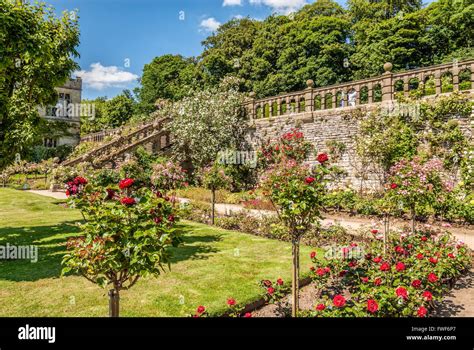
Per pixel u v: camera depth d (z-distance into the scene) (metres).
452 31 26.59
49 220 10.66
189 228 10.02
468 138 11.62
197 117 19.58
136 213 3.12
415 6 32.03
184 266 6.30
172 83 38.25
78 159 19.06
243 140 19.39
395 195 6.79
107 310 4.39
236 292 5.02
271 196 4.32
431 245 6.41
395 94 13.79
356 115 14.45
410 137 12.66
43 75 7.63
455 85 12.12
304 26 30.52
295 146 15.62
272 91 30.48
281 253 7.31
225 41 35.00
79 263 2.92
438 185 7.35
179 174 11.48
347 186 14.31
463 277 6.08
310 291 5.40
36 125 7.47
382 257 5.72
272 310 4.71
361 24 30.86
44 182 20.97
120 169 15.27
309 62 29.25
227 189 17.38
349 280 5.30
